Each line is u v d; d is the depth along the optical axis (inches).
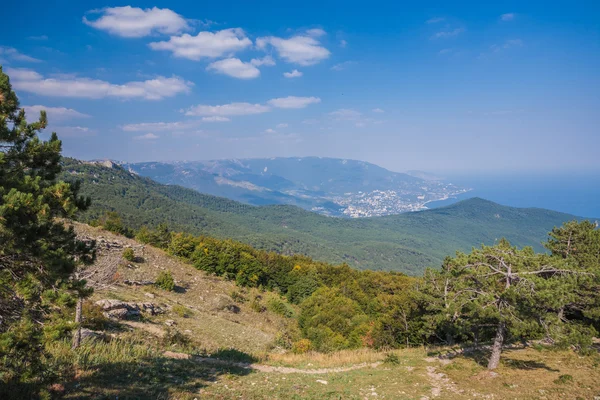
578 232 1095.0
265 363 859.4
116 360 599.8
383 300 2393.0
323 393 600.7
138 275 1925.4
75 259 368.8
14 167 359.3
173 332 1022.4
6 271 328.2
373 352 1102.4
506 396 566.6
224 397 511.8
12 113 370.0
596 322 986.7
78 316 610.9
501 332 716.7
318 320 2101.4
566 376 621.9
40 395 355.6
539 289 632.4
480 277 720.3
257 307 2325.3
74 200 360.8
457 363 789.9
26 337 308.2
